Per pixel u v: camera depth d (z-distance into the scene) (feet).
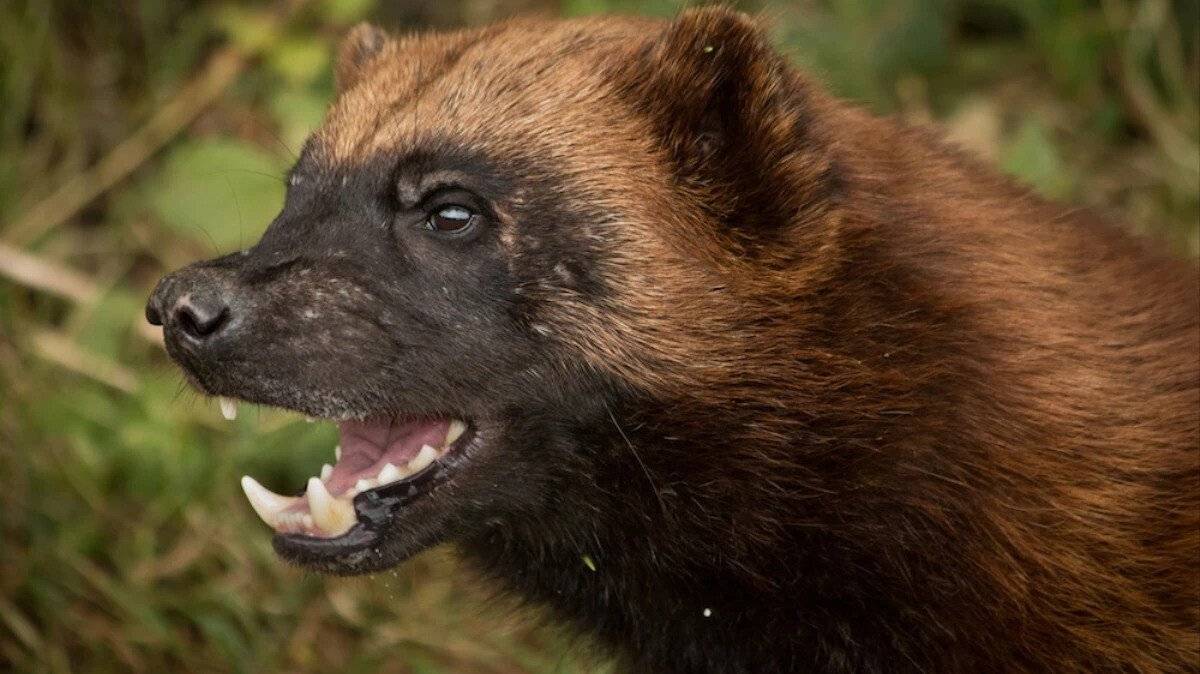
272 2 39.17
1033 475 19.69
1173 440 19.98
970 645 20.18
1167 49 37.45
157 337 33.86
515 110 20.56
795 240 20.12
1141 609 19.97
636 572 21.66
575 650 24.09
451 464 20.86
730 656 21.94
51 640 29.09
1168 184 36.99
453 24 39.50
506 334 20.30
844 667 20.97
